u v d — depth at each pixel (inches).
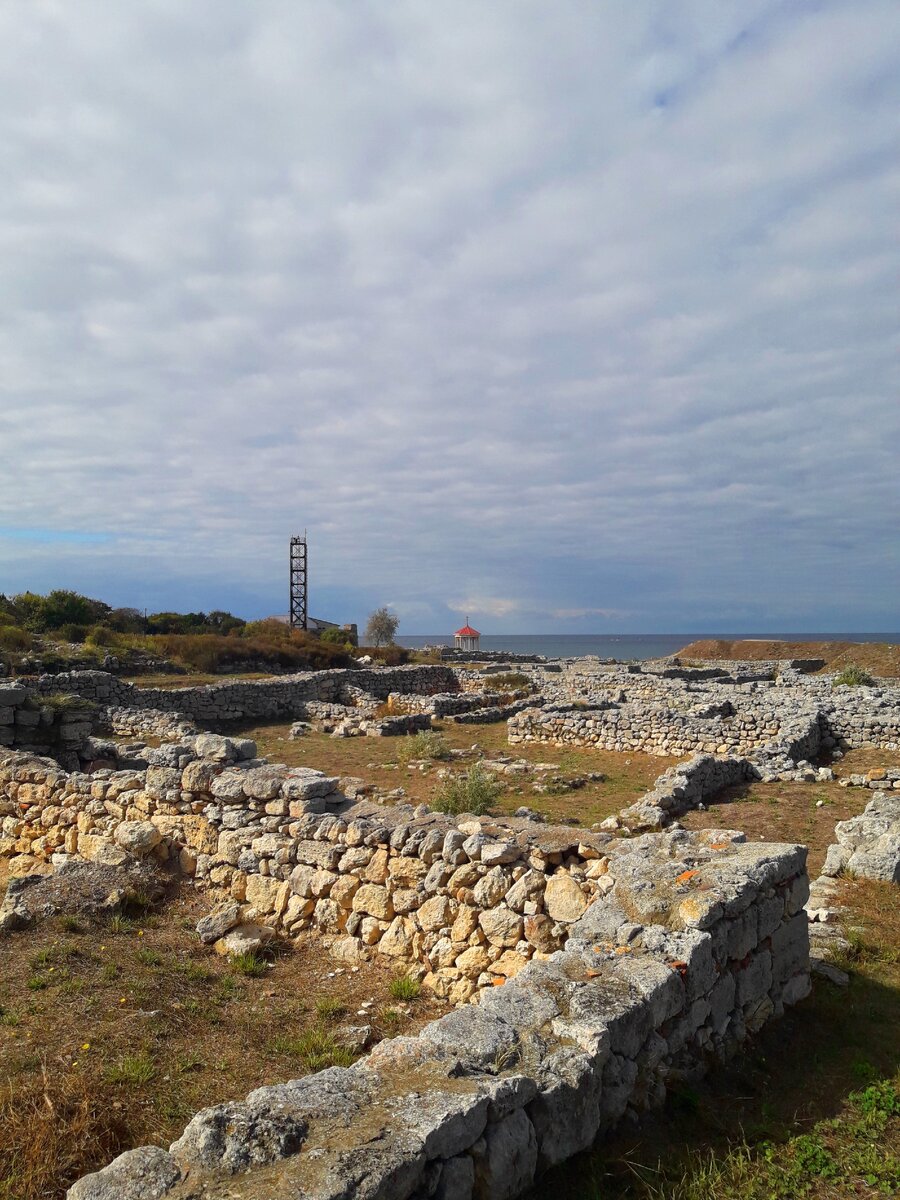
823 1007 261.4
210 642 1590.8
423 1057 165.8
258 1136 139.3
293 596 2399.1
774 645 2217.0
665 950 213.0
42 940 303.0
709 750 829.2
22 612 1638.8
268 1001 274.2
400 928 305.7
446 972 286.2
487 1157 146.4
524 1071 164.6
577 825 551.5
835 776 713.6
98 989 265.4
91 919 327.9
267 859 352.2
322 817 340.8
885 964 295.1
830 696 979.3
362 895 318.0
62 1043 226.5
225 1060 227.9
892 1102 204.4
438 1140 138.6
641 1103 187.8
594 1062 170.1
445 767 773.3
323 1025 256.2
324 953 318.0
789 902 262.5
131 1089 204.4
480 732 1048.8
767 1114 198.7
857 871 391.5
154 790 399.2
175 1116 194.7
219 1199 124.5
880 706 857.5
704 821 561.9
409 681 1497.3
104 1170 135.6
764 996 245.1
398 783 709.9
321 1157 131.3
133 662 1408.7
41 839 449.1
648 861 264.2
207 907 358.0
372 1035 250.8
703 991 214.1
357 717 1078.4
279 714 1192.2
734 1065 220.7
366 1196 123.2
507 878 286.2
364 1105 149.8
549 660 2255.2
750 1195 164.1
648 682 1272.1
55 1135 173.9
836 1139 189.6
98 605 1946.4
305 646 1822.1
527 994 193.3
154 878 370.6
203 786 383.2
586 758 836.6
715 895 229.6
